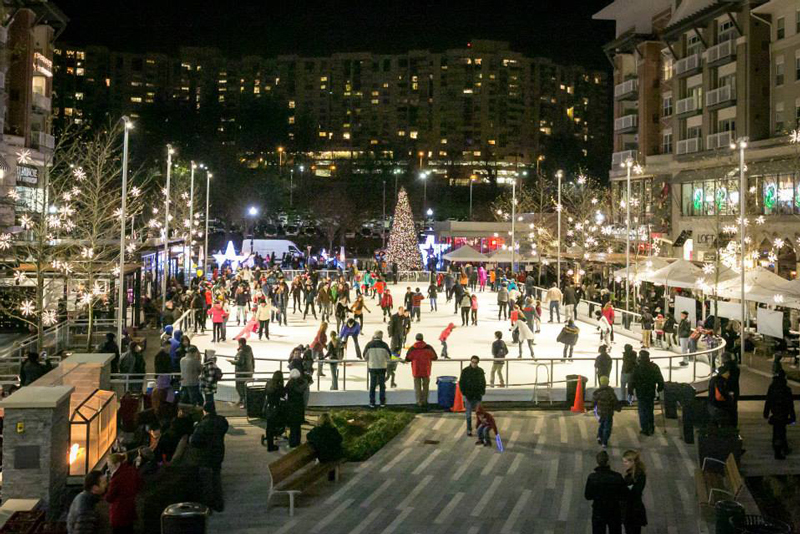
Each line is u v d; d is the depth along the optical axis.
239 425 18.06
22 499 11.85
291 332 32.53
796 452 16.62
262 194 94.00
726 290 29.97
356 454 15.55
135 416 15.70
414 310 35.91
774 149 46.41
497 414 19.55
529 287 39.62
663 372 24.05
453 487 13.95
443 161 194.38
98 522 9.96
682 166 57.31
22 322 32.41
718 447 14.61
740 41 50.03
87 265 31.62
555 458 15.80
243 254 66.50
